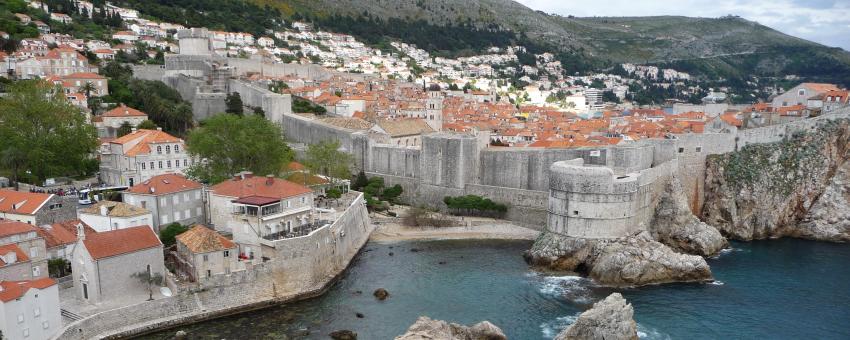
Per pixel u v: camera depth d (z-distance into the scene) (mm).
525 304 83500
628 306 69375
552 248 100625
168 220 94188
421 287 89625
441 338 63469
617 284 92375
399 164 143625
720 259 105562
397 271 96938
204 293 76250
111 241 73062
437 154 135125
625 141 139000
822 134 125500
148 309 72062
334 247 94062
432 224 123188
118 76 180875
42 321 63312
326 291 87000
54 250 78375
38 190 104625
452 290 88562
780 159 123688
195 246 77250
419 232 120125
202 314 75375
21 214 84938
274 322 75625
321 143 137625
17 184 105812
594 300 85188
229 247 79000
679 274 93188
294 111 195750
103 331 68438
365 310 80312
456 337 66312
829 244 116625
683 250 108750
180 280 78062
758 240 119625
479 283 91875
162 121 161125
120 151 116125
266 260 83375
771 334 74938
